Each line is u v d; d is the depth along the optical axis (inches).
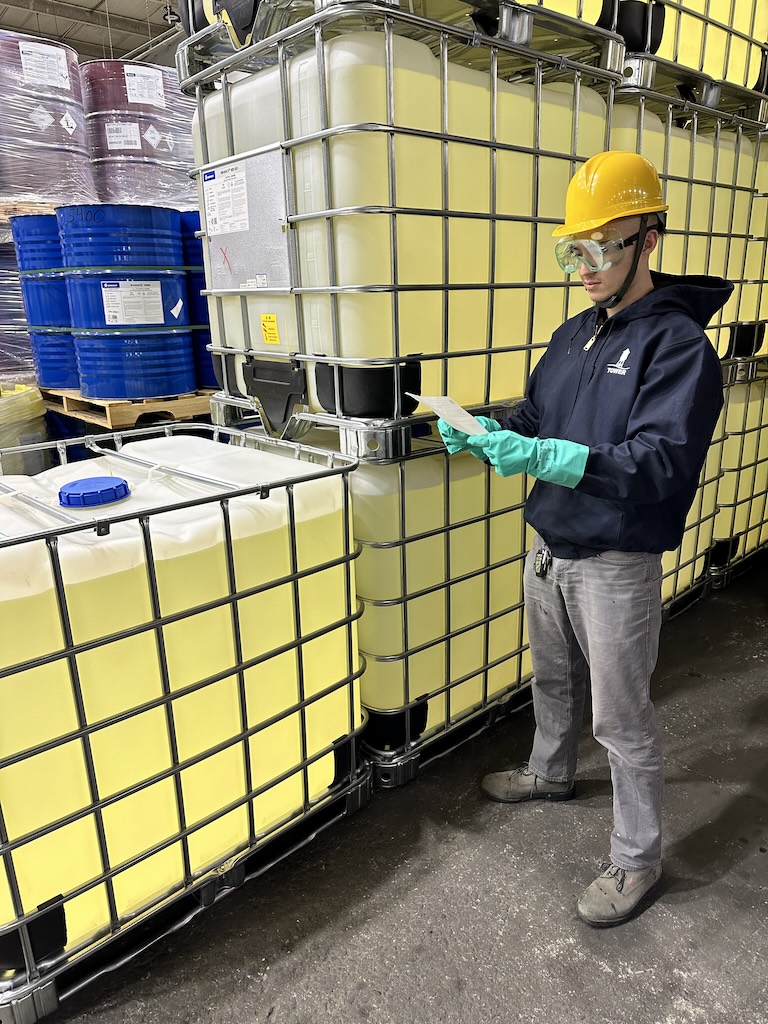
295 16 65.9
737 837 70.2
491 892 63.6
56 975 49.2
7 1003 47.6
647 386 50.8
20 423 110.7
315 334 66.3
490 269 68.4
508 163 67.6
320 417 67.8
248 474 60.9
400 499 66.7
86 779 48.1
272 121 63.7
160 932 56.3
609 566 56.4
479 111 63.9
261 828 60.6
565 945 58.2
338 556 61.4
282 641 58.0
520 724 89.9
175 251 100.1
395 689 72.6
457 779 79.5
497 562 78.9
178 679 51.4
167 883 54.8
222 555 52.1
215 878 57.6
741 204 101.0
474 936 59.1
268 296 70.3
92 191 126.6
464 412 54.3
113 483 53.9
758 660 103.9
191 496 54.8
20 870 46.4
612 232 51.6
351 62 55.5
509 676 85.4
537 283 73.3
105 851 49.7
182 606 50.4
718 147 91.9
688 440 48.3
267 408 74.4
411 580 70.2
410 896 63.4
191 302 106.9
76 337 100.6
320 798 65.4
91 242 94.0
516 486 78.5
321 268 63.3
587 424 55.4
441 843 69.7
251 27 63.6
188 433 110.3
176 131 130.6
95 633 46.2
